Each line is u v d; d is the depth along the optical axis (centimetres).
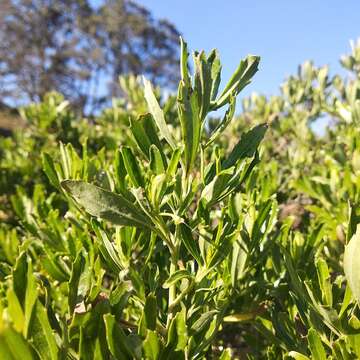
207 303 25
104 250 23
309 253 30
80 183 20
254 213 25
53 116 77
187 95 21
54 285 31
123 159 22
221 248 22
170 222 22
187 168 22
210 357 31
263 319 28
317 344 21
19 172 71
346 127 60
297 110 75
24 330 16
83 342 18
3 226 56
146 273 25
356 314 22
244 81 22
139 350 18
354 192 38
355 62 58
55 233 31
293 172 56
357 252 19
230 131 74
